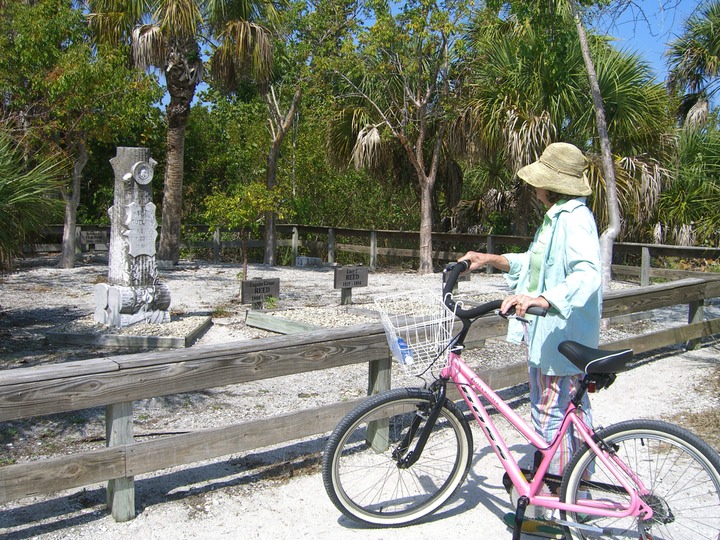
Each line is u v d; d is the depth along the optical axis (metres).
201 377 3.27
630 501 2.88
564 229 3.01
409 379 5.47
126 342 6.67
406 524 3.29
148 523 3.25
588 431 2.90
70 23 11.88
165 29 12.38
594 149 10.88
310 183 17.42
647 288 5.96
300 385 5.59
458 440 3.37
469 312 3.02
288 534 3.19
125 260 7.39
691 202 12.49
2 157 5.92
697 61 13.11
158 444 3.22
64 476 2.97
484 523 3.33
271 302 8.85
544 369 3.06
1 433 4.42
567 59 10.00
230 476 3.79
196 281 11.63
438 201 16.67
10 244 5.88
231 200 9.54
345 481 3.63
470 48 12.23
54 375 2.87
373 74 12.55
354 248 15.06
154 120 17.39
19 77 11.71
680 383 5.59
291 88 14.35
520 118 10.66
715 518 3.01
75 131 12.48
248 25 12.37
